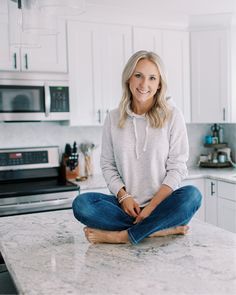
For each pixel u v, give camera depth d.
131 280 1.14
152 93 1.69
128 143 1.74
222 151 4.14
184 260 1.30
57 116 3.16
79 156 3.68
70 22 3.20
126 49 3.43
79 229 1.75
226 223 3.36
